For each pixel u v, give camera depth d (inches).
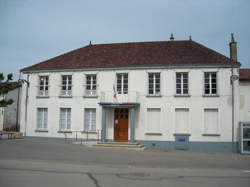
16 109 1130.0
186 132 820.6
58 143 805.2
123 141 850.1
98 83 891.4
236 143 783.7
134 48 977.5
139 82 859.4
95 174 404.2
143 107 847.7
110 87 880.9
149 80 863.1
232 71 805.2
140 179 377.4
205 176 414.9
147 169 471.8
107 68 886.4
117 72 880.9
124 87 879.1
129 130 854.5
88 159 557.0
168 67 844.0
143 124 842.2
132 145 773.9
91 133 880.9
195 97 821.2
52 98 931.3
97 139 874.8
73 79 917.2
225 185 350.3
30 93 958.4
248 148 742.5
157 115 844.6
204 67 824.9
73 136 896.3
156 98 843.4
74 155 600.7
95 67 894.4
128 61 896.3
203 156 665.6
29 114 950.4
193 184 353.1
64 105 916.6
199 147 804.0
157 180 373.7
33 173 393.7
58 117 916.6
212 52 876.0
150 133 833.5
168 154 681.0
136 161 552.4
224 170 480.7
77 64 928.3
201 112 812.0
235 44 857.5
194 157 640.4
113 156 608.4
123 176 395.9
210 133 804.6
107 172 426.9
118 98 860.6
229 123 794.8
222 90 807.7
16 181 338.3
